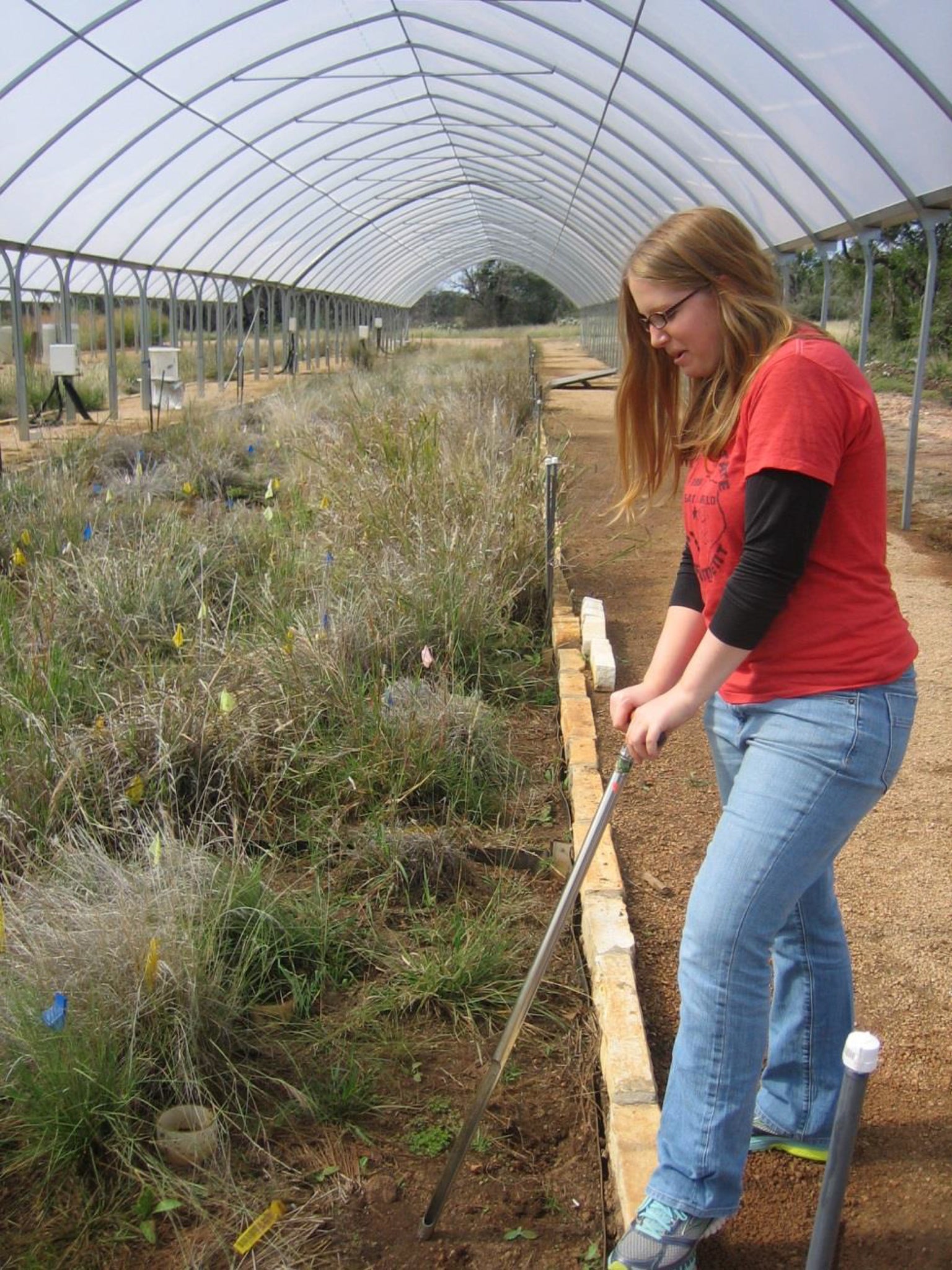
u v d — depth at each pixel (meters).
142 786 3.28
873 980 2.89
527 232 26.56
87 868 2.92
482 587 5.07
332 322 29.89
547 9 8.31
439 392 12.23
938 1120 2.44
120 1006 2.46
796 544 1.78
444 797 3.75
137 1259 2.10
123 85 9.57
